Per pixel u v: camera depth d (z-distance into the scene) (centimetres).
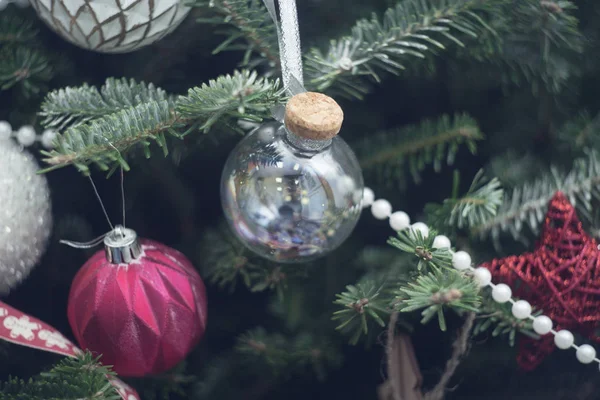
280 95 61
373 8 70
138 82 71
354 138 75
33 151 70
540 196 68
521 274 63
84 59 71
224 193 62
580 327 64
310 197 60
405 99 75
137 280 63
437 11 66
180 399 75
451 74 71
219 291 77
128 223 75
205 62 72
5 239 63
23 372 71
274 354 70
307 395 76
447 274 62
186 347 65
